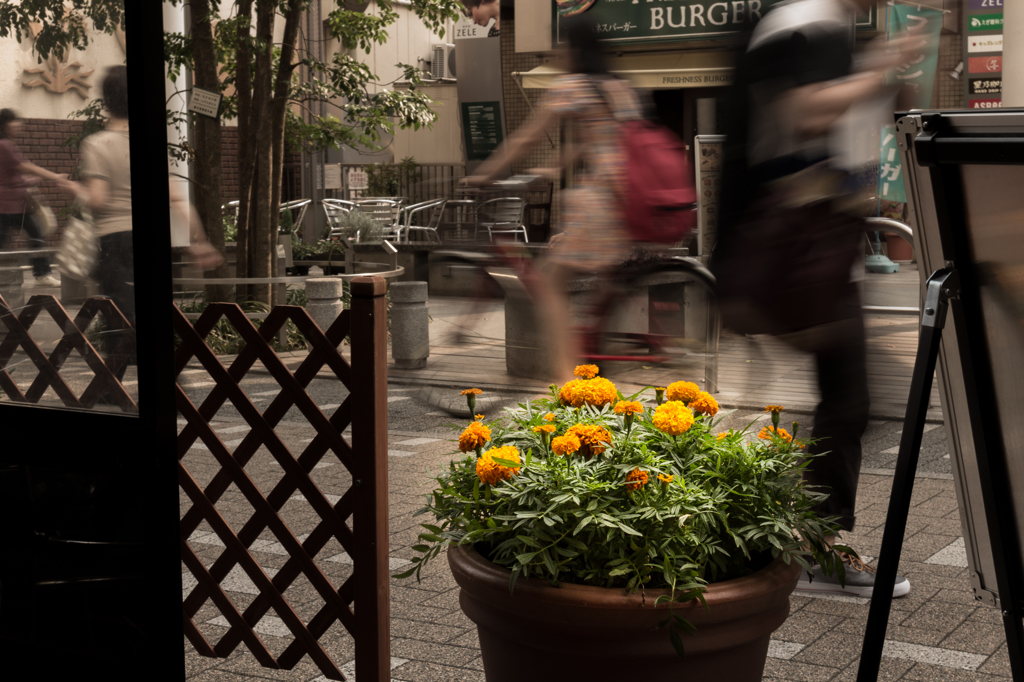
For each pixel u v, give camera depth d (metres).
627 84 5.29
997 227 1.69
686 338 5.82
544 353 6.48
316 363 2.76
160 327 2.15
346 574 3.96
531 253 6.44
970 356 1.79
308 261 14.44
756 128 3.41
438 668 3.06
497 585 2.25
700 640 2.18
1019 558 1.85
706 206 5.29
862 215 3.41
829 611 3.49
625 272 5.62
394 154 18.36
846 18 3.38
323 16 16.86
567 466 2.32
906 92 3.49
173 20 10.55
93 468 2.23
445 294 7.94
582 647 2.20
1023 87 9.95
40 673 2.37
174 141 10.48
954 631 3.31
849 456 3.46
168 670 2.23
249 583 3.87
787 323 3.43
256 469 5.57
